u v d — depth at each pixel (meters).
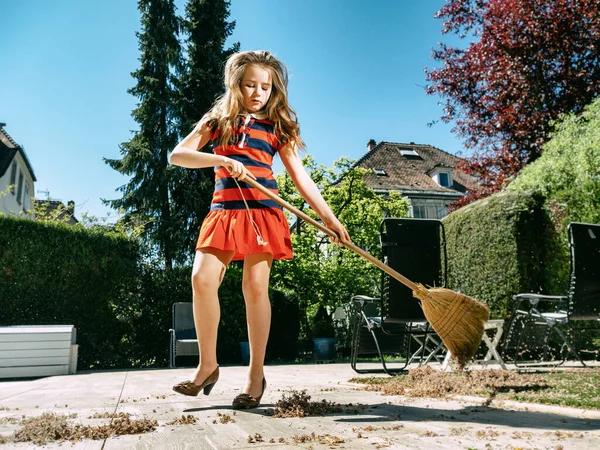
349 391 2.75
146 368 8.40
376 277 13.38
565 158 5.64
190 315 8.84
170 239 15.11
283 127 2.20
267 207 2.03
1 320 7.42
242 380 3.84
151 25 16.73
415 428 1.43
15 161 18.22
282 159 2.23
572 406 1.85
